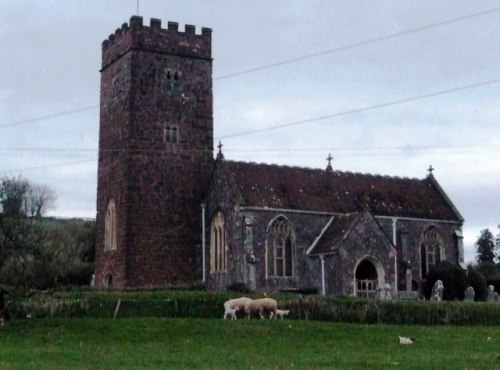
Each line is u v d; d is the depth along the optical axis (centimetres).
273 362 2833
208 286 6562
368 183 7162
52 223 12250
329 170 7088
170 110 6769
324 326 4156
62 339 3778
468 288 6500
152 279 6462
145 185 6562
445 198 7425
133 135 6575
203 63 6988
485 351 3328
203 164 6844
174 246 6594
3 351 3234
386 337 3875
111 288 6234
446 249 7156
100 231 6956
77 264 8206
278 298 4931
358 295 6166
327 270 6172
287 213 6362
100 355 3073
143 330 3981
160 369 2580
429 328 4331
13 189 9781
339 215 6575
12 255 4375
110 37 7106
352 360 2908
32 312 4622
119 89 6819
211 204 6675
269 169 6700
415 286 6862
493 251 14138
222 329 3991
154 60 6756
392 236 6838
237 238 6216
